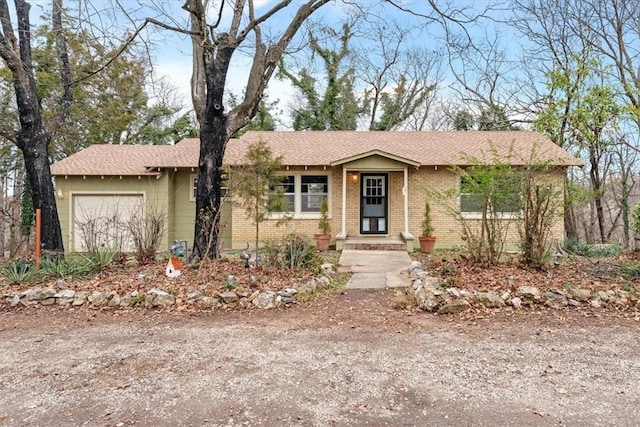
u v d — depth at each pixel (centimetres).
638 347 471
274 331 541
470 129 2548
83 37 911
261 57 944
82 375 405
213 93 901
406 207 1325
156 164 1446
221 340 507
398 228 1445
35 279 759
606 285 696
